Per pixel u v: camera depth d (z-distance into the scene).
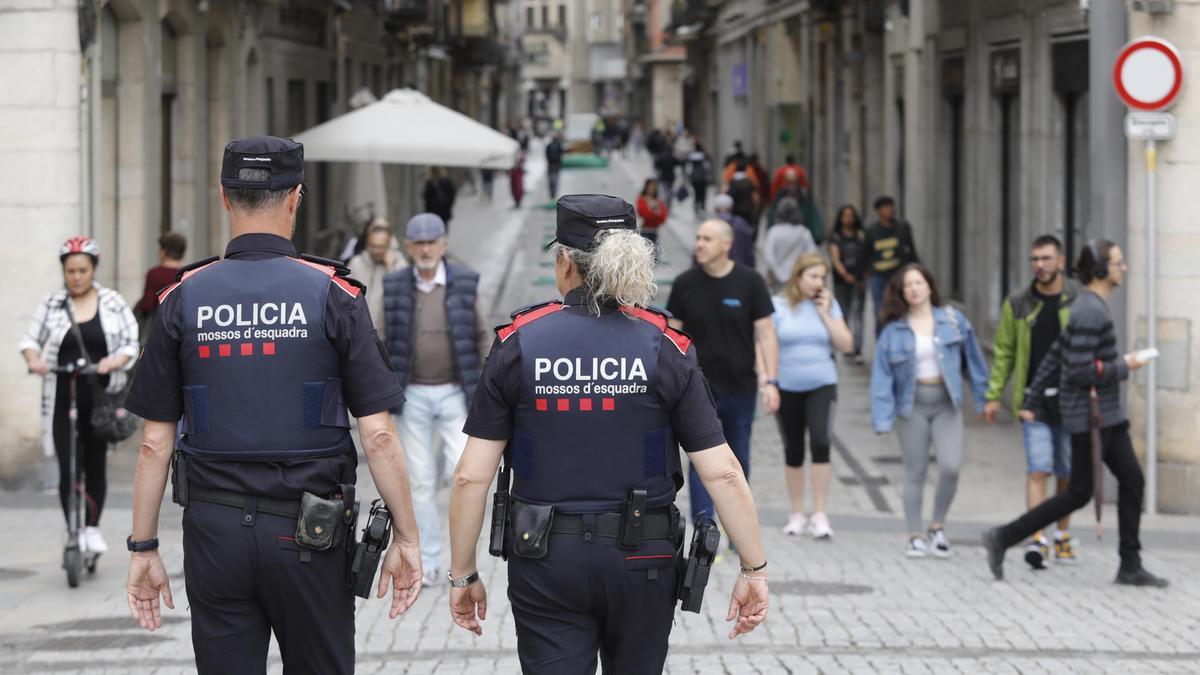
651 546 5.36
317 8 30.20
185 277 5.50
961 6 24.64
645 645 5.42
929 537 12.43
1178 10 14.30
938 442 12.34
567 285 5.50
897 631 9.62
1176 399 14.50
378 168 25.84
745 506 5.45
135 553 5.56
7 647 9.24
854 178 36.56
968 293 24.47
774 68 50.97
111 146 18.59
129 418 11.11
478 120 82.94
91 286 11.05
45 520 13.83
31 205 15.37
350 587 5.47
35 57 15.34
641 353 5.38
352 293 5.50
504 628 9.70
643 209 32.50
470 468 5.44
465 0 68.56
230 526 5.34
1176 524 14.10
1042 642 9.32
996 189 23.38
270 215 5.53
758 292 11.79
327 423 5.43
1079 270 11.20
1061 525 12.18
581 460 5.35
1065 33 20.05
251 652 5.43
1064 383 11.20
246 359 5.39
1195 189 14.39
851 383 21.98
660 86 106.38
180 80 21.22
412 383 10.94
